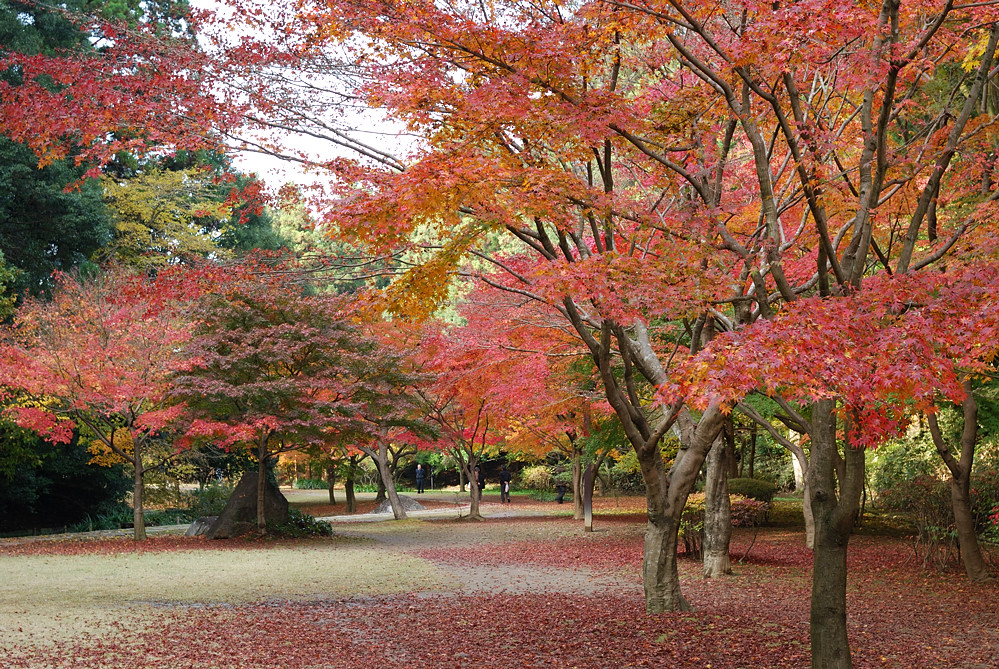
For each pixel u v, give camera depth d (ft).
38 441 80.89
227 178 27.40
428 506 118.62
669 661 23.59
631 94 27.96
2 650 25.64
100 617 32.17
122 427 72.43
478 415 85.20
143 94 23.66
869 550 49.96
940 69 30.14
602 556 53.62
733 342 17.22
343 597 37.93
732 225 31.50
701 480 91.50
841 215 27.48
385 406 72.64
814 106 27.17
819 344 16.37
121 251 99.76
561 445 91.45
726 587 38.14
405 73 23.13
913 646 25.29
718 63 25.64
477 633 28.50
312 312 67.51
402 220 21.27
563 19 24.36
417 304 26.50
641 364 30.86
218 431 64.69
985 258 20.67
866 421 18.12
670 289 21.89
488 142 24.20
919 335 16.29
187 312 64.23
